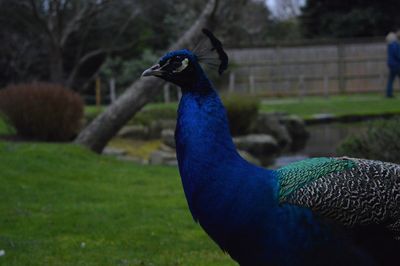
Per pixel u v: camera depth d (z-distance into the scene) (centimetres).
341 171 298
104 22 2192
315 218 287
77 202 660
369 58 2375
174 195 710
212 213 291
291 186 292
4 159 803
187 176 296
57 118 1058
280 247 288
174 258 492
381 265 297
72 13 2147
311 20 2997
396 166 305
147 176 832
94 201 670
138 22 2297
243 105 1393
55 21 1947
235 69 2305
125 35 2300
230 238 292
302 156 1234
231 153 297
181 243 530
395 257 296
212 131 297
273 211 287
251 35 2591
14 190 684
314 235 287
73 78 2047
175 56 306
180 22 2223
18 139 1057
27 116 1050
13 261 472
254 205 287
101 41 2295
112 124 989
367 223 290
